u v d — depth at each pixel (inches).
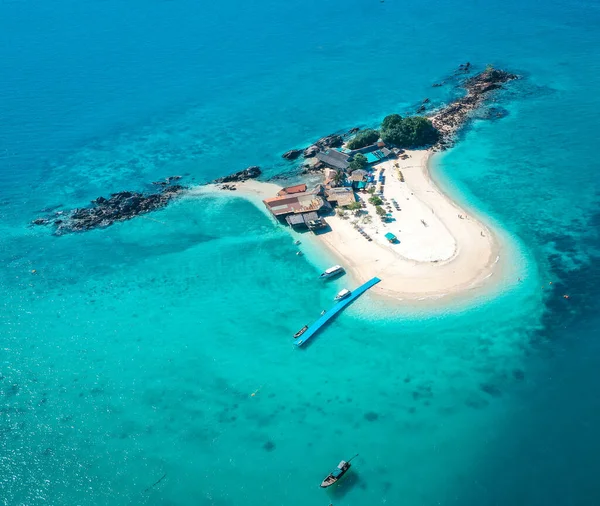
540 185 4832.7
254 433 2883.9
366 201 4739.2
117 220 4894.2
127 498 2608.3
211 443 2849.4
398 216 4498.0
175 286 4035.4
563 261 3909.9
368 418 2913.4
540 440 2719.0
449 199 4709.6
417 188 4881.9
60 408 3105.3
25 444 2896.2
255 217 4768.7
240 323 3629.4
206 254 4350.4
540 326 3383.4
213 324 3644.2
